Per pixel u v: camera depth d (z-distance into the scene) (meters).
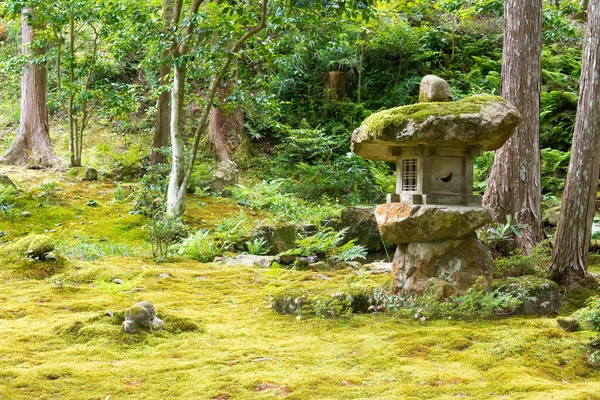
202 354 4.24
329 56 17.45
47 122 14.29
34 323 4.96
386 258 10.33
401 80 18.73
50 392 3.48
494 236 7.60
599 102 6.00
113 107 13.16
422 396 3.43
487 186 8.43
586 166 6.07
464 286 5.16
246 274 7.33
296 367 3.98
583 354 4.11
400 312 5.10
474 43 19.03
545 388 3.45
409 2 18.66
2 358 4.04
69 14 12.59
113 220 10.64
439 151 5.15
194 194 13.12
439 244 5.22
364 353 4.25
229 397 3.45
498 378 3.70
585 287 6.08
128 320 4.60
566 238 6.17
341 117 18.20
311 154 16.92
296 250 8.65
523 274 6.38
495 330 4.61
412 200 5.17
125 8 11.57
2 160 13.86
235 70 11.50
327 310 5.28
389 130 5.00
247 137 17.31
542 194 14.26
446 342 4.38
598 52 5.95
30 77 14.05
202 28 9.77
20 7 12.00
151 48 11.49
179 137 10.02
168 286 6.64
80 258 8.10
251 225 10.77
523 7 8.12
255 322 5.23
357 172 15.25
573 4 17.53
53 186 11.78
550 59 17.77
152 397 3.46
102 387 3.58
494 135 4.94
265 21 9.49
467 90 17.80
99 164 14.62
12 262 6.95
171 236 8.96
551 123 16.00
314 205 14.36
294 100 18.61
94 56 13.26
